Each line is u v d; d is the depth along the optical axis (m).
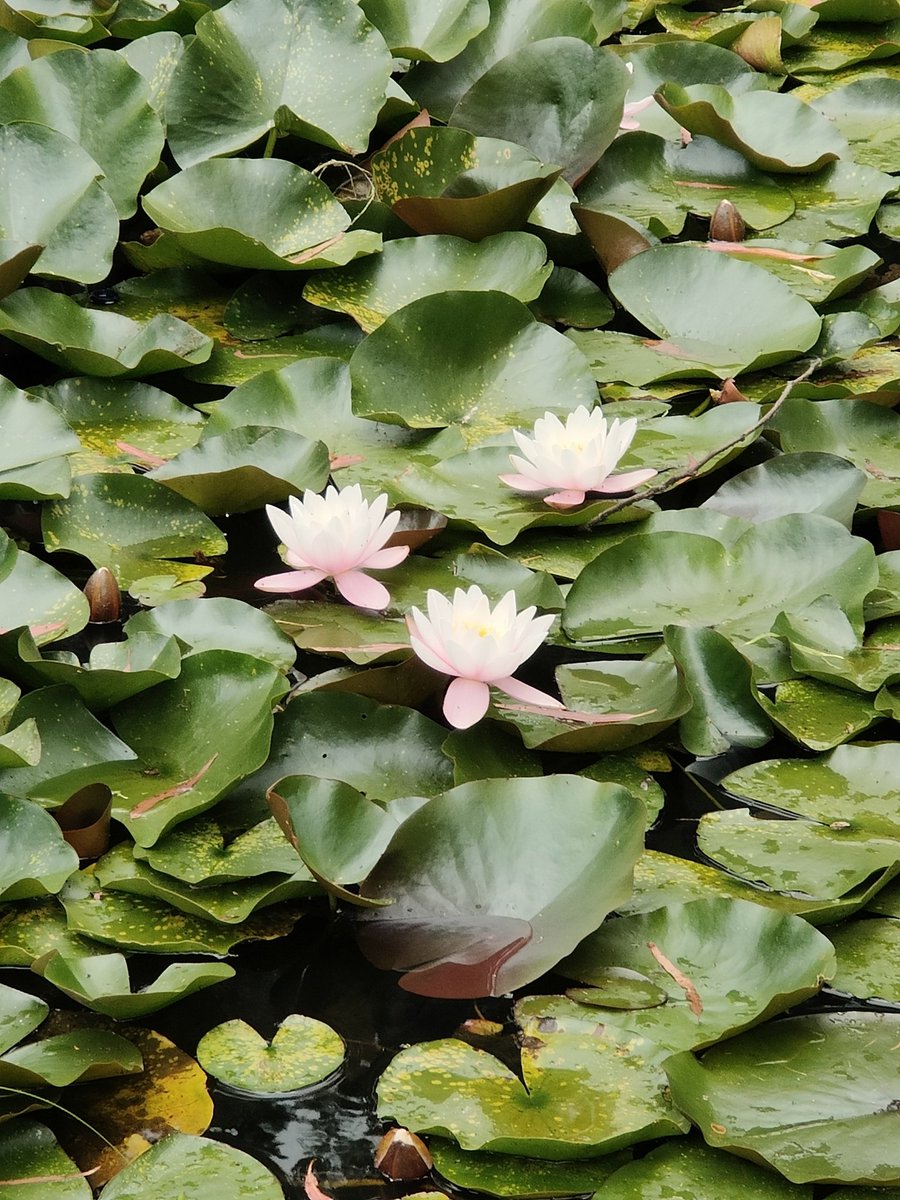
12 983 4.08
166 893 4.10
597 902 4.07
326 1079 4.01
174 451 4.57
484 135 5.07
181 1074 4.02
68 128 4.92
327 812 4.12
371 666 4.32
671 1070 3.99
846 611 4.35
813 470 4.49
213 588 4.42
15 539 4.47
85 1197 3.94
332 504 4.38
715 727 4.28
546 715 4.26
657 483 4.52
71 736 4.22
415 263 4.82
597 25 5.60
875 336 4.73
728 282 4.79
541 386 4.65
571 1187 3.96
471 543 4.47
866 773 4.23
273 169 4.86
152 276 4.87
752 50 5.42
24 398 4.54
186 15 5.22
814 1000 4.06
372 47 5.04
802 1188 3.95
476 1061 4.02
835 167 5.13
